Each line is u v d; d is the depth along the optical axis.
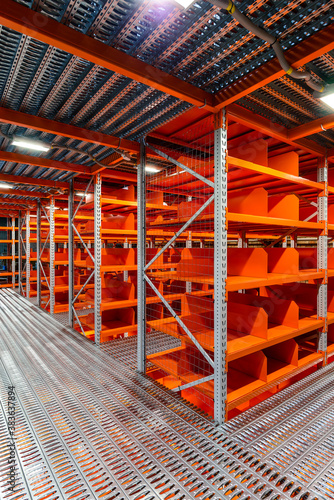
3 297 8.94
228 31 1.66
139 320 3.35
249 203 3.18
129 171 4.69
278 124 2.90
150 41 1.71
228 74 2.11
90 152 3.74
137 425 2.22
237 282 2.58
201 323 3.35
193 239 6.73
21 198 7.40
